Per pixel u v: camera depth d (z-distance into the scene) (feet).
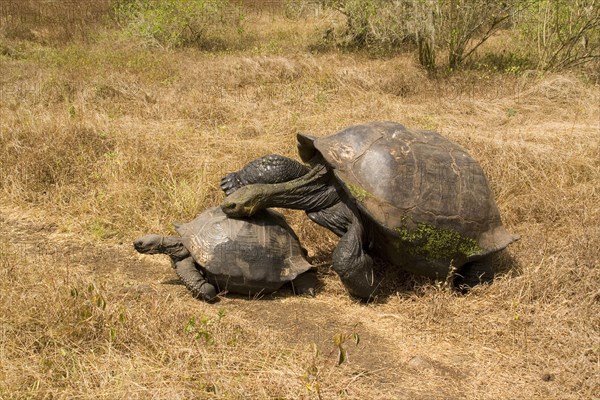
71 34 48.60
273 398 11.75
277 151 24.94
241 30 51.44
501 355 13.92
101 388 11.73
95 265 18.10
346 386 12.46
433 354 14.11
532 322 14.97
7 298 14.05
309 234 19.52
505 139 25.76
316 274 17.65
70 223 20.65
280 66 37.14
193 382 12.09
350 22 47.85
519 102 32.65
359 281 15.89
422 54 40.65
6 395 11.28
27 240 19.65
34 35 48.42
